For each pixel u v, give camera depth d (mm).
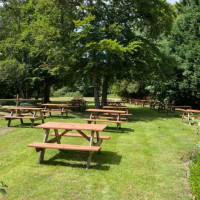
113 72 13094
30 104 16844
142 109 17516
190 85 16312
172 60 14219
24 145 6066
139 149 5844
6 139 6742
